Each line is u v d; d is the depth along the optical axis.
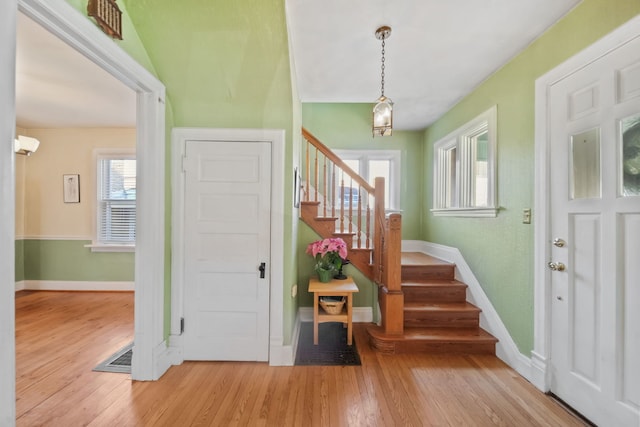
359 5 1.73
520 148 2.21
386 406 1.78
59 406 1.76
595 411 1.63
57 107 3.38
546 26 1.92
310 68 2.49
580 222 1.74
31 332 2.84
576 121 1.75
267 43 1.82
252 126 2.29
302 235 3.11
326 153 3.13
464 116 3.10
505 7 1.74
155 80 1.98
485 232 2.66
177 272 2.27
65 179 4.22
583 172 1.73
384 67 2.46
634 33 1.43
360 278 3.14
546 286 1.96
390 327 2.57
